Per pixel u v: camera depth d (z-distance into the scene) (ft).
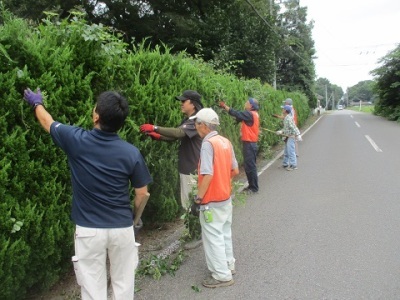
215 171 12.96
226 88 29.01
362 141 54.39
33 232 11.10
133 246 9.67
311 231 18.39
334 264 14.67
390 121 98.99
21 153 10.72
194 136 15.80
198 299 12.44
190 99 15.76
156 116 17.34
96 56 13.75
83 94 13.03
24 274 10.89
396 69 103.50
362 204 22.61
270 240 17.42
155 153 17.47
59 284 13.37
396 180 28.58
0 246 10.03
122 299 9.50
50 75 11.51
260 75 69.31
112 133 9.13
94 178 8.86
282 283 13.32
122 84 15.74
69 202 12.50
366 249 15.98
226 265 13.28
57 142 9.15
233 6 71.87
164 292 12.95
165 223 19.94
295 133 34.88
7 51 10.57
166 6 71.56
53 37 12.55
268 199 24.66
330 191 26.09
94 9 66.44
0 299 10.43
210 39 65.26
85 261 9.12
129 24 69.72
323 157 41.22
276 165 37.83
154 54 18.25
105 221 8.96
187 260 15.60
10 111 10.45
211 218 12.97
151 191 17.94
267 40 68.85
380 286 12.87
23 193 10.91
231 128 29.96
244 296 12.54
